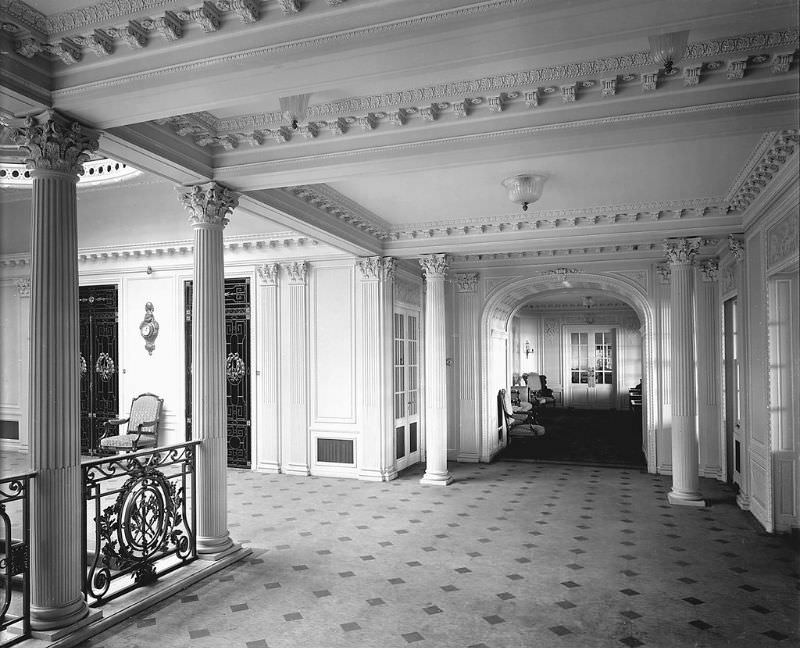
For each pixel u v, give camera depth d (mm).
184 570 5734
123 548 5160
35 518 4336
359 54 3621
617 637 4520
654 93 4668
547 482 10148
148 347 12141
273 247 11211
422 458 12602
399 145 5426
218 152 6043
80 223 10344
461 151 5254
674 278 8781
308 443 10945
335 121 5430
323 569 5980
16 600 5371
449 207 8422
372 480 10383
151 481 5562
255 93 4152
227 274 11664
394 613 4957
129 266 12281
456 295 12414
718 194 7648
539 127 4977
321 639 4508
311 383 10977
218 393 6258
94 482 4906
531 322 22719
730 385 9875
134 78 4117
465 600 5215
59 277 4438
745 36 4055
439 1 3371
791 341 7031
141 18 3859
